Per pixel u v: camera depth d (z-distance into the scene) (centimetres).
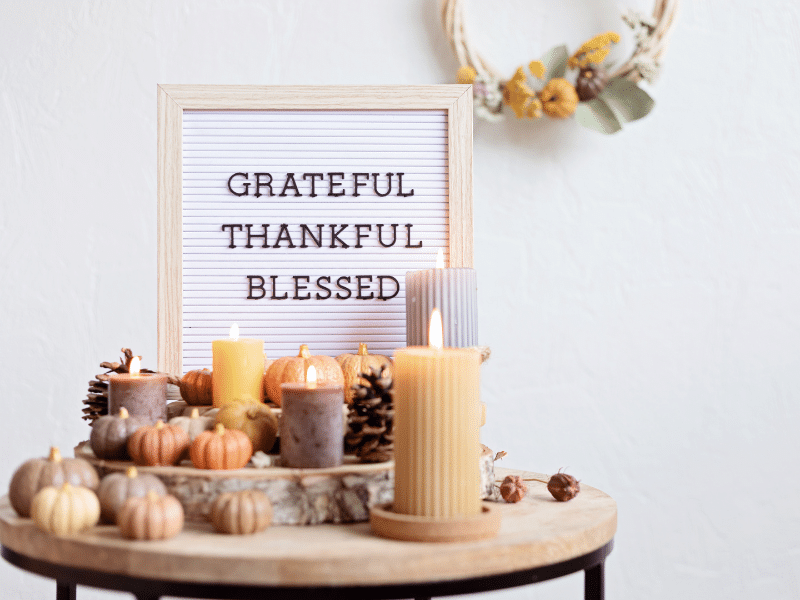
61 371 161
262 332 131
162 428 108
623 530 166
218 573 94
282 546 97
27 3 162
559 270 167
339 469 105
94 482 103
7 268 161
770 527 167
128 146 163
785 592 167
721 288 169
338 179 132
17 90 162
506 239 166
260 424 110
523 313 166
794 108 168
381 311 132
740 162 170
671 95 169
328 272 132
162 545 97
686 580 166
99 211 163
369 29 165
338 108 132
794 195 168
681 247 169
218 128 132
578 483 114
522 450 165
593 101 162
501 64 167
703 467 167
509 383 165
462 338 123
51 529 98
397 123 133
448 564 95
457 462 99
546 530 101
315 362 119
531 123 167
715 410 168
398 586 94
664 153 169
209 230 131
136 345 162
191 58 164
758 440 168
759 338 169
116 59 163
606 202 168
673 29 162
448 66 165
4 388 160
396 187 133
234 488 104
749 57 168
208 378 122
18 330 161
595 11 167
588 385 167
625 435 167
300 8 165
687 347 168
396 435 101
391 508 102
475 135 166
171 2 164
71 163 162
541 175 167
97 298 162
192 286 131
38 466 103
